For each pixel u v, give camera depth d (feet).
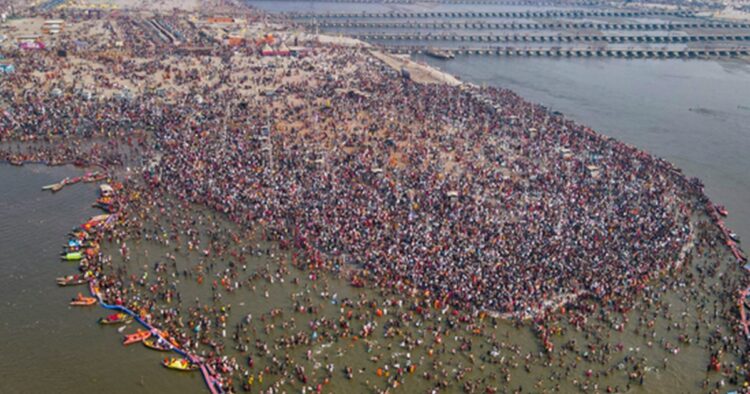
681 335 277.85
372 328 275.39
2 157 429.38
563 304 289.94
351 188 382.83
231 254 327.26
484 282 297.94
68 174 413.39
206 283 304.30
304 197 372.17
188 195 379.35
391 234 334.65
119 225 350.23
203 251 328.29
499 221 350.64
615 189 399.44
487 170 417.90
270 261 322.96
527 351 265.54
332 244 330.34
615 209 372.58
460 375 250.57
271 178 393.70
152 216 359.87
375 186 387.96
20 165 422.41
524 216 357.61
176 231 345.72
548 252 321.11
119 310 283.18
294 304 291.38
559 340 271.90
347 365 255.09
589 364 259.80
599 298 295.28
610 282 303.07
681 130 581.94
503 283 297.74
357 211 355.56
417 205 364.17
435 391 241.14
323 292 299.38
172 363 251.60
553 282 299.99
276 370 250.16
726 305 298.97
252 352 259.80
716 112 645.92
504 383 247.70
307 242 332.60
